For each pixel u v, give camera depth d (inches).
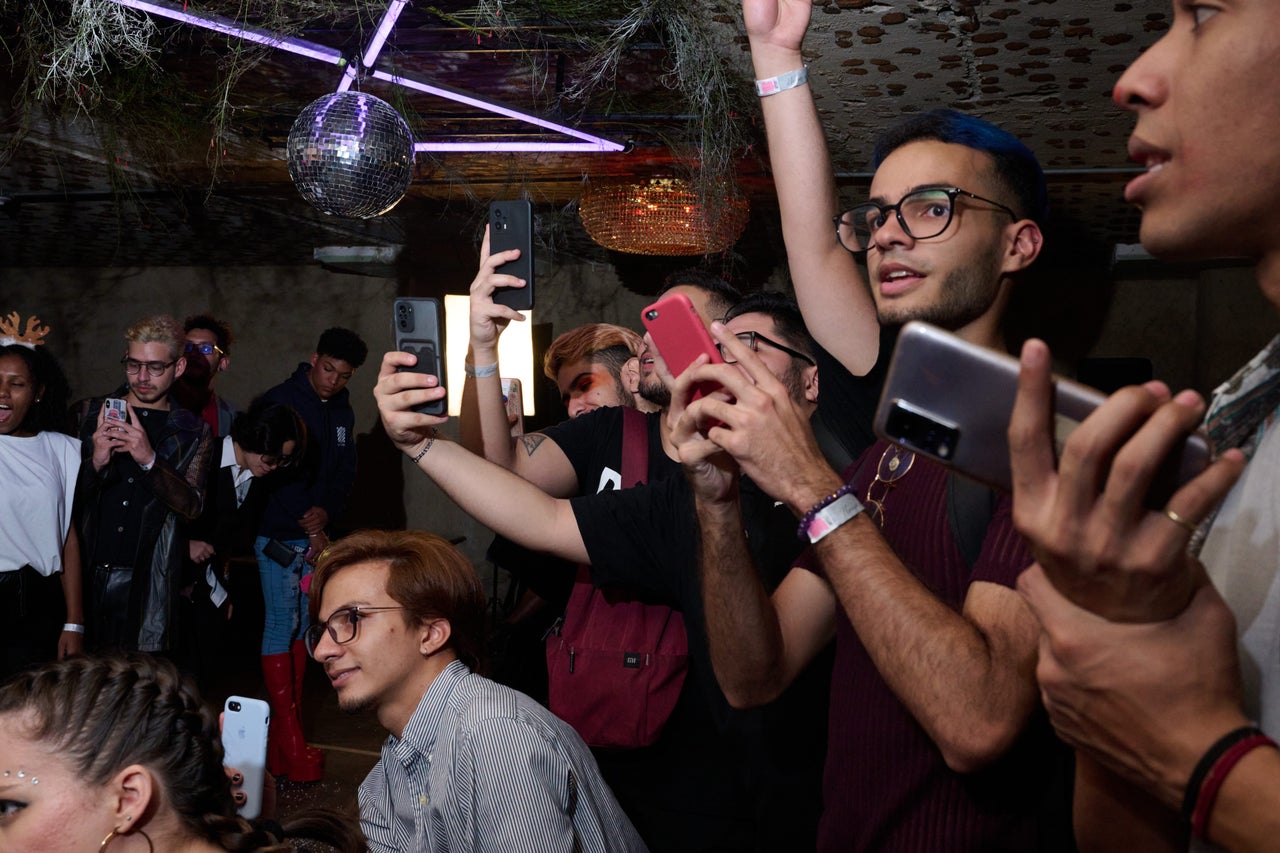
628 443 95.6
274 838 56.2
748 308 83.1
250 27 108.0
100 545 145.6
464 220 238.5
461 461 77.7
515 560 98.3
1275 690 24.4
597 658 80.2
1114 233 236.2
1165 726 21.8
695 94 128.6
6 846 49.7
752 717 69.5
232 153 174.2
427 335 74.9
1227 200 25.0
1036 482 21.0
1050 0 109.0
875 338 68.6
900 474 52.6
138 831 51.0
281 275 320.8
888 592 39.6
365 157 103.8
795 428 41.6
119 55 122.1
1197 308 261.6
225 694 215.9
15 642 138.6
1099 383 231.9
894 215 53.4
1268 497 25.4
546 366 131.9
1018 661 37.7
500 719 68.2
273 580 172.9
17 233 268.2
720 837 79.1
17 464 137.8
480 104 127.8
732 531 52.7
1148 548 20.1
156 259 314.5
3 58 129.0
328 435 199.3
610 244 183.5
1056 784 43.9
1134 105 27.0
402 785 72.9
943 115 54.4
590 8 111.0
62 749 49.6
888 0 109.4
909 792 46.1
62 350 329.1
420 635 73.4
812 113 67.4
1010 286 54.7
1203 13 25.5
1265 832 20.6
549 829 65.1
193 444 150.9
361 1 107.3
